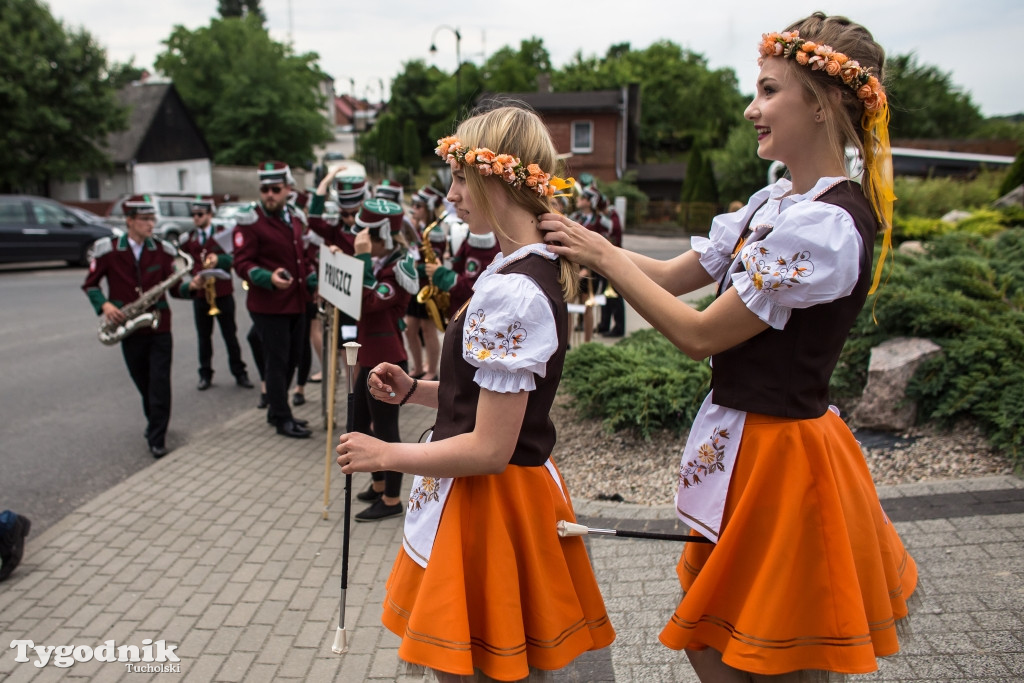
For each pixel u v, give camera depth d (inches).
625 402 205.3
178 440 240.8
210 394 297.7
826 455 68.9
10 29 964.6
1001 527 135.7
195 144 1491.1
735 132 1290.6
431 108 2487.7
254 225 225.6
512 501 71.7
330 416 173.8
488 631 70.0
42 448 232.2
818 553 67.9
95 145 1126.4
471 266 236.8
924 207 672.4
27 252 681.6
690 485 76.2
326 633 127.9
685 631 72.4
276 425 238.2
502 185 71.2
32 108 974.4
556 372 72.4
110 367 336.5
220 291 298.2
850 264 64.7
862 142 69.9
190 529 169.0
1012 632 108.0
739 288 66.7
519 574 72.1
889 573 73.1
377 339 178.2
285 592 141.4
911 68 1513.3
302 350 271.9
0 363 343.0
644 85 2401.6
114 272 219.0
